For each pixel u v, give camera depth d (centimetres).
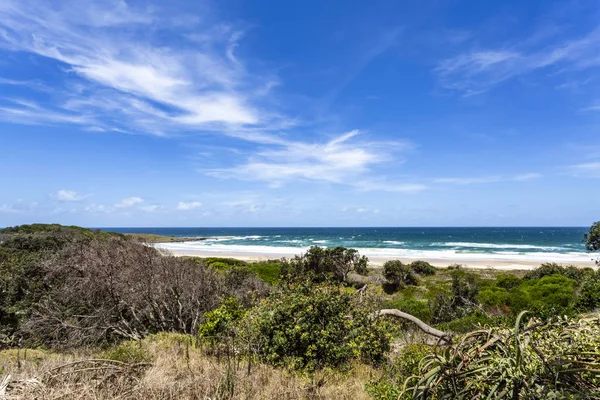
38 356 609
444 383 250
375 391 423
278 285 843
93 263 988
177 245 7000
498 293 1396
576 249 5631
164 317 966
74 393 370
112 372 432
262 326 631
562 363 214
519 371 217
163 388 393
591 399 204
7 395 355
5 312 962
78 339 856
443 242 7538
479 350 245
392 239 8781
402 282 2255
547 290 1438
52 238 1561
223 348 620
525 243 7200
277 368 566
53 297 980
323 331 592
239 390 421
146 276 978
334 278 1894
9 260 1183
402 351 548
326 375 527
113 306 949
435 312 1212
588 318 247
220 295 1006
